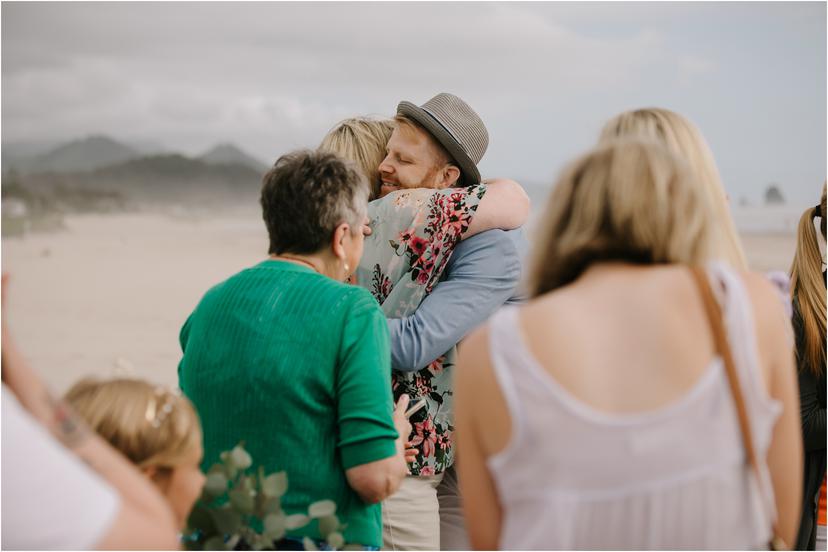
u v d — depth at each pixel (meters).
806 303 2.83
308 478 2.10
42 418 1.42
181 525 1.83
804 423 2.77
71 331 13.55
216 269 20.91
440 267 2.75
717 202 2.15
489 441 1.55
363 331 2.12
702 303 1.54
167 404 1.80
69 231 27.80
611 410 1.48
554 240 1.66
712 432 1.50
